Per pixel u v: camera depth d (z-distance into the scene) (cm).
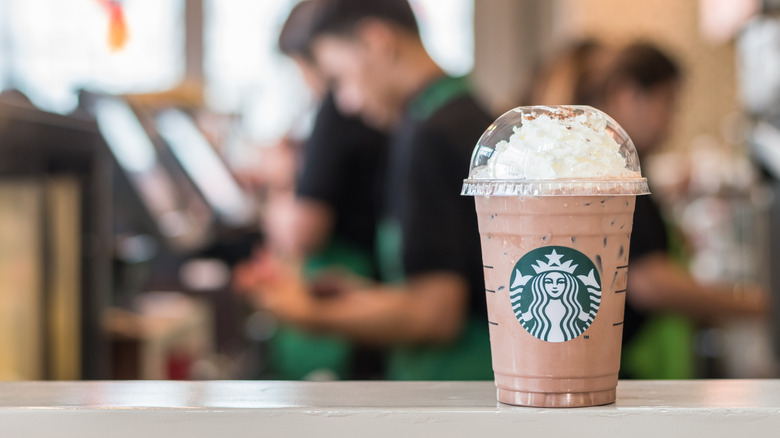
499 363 75
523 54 527
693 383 83
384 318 173
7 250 135
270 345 245
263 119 466
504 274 74
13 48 405
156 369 219
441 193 167
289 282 206
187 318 248
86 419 72
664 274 190
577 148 72
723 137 409
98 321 161
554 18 486
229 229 245
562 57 206
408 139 171
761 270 283
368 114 198
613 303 73
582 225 71
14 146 131
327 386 82
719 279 315
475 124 171
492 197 73
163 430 72
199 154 266
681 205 352
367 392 78
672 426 71
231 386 81
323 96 204
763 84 281
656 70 198
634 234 190
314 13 195
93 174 160
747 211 319
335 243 207
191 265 293
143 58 457
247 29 476
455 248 167
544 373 72
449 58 526
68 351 155
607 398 74
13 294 139
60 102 200
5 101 131
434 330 169
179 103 324
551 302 72
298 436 72
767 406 71
